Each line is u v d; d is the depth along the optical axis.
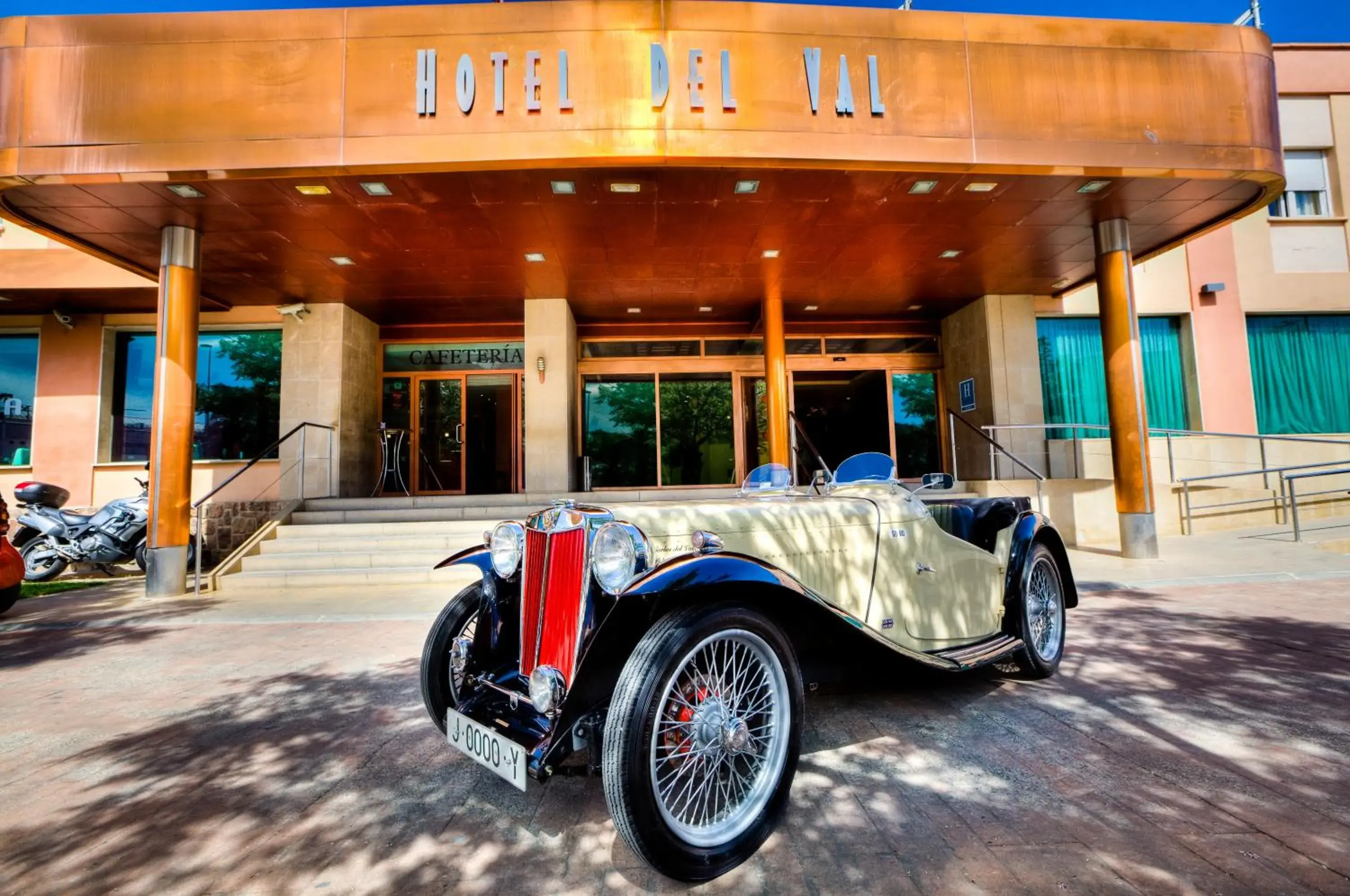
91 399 10.52
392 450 11.55
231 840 2.07
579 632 2.17
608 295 10.34
